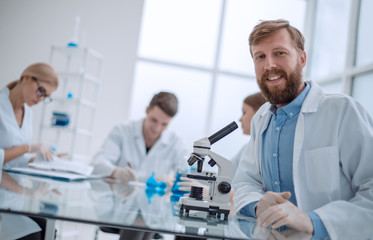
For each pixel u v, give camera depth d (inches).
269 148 49.6
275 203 37.4
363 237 35.2
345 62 156.6
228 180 38.0
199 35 198.4
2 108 76.4
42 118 152.9
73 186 52.9
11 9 181.0
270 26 44.3
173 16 197.8
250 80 198.4
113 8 185.9
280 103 47.7
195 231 27.5
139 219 29.8
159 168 106.9
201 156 39.2
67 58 171.9
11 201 30.5
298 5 199.9
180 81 196.4
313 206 43.9
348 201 39.8
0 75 178.5
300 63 46.3
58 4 183.3
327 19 180.9
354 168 43.1
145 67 194.2
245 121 78.9
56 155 86.4
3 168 67.6
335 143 43.9
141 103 193.5
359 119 43.0
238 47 199.0
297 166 44.9
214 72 194.9
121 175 88.1
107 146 104.0
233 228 30.4
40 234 49.1
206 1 198.5
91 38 183.8
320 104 46.8
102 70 183.8
